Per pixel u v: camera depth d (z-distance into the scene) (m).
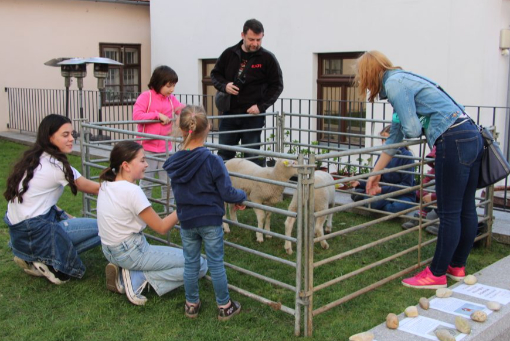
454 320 3.45
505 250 4.92
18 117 13.23
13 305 3.79
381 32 8.89
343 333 3.37
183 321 3.56
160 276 3.83
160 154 5.31
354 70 4.01
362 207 5.97
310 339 3.29
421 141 4.03
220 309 3.55
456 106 3.76
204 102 12.56
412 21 8.46
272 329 3.44
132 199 3.67
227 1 11.48
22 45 13.03
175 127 3.56
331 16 9.56
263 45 10.87
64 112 13.42
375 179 4.02
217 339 3.32
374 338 3.24
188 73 12.77
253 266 4.52
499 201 6.47
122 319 3.60
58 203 6.64
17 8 12.80
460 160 3.68
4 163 9.45
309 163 3.15
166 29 13.16
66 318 3.60
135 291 3.78
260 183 4.84
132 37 14.72
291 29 10.27
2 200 6.62
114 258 3.77
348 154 3.41
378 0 8.84
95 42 14.06
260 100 6.39
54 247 3.99
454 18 7.98
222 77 6.42
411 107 3.68
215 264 3.45
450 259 3.92
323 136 10.20
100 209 3.74
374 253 4.83
